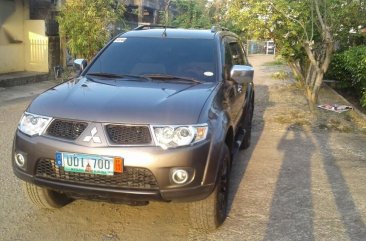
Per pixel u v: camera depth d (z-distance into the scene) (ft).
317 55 36.86
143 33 18.33
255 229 14.06
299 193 17.24
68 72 47.24
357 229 14.23
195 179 11.93
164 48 17.08
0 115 29.78
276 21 34.73
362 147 24.38
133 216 14.73
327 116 32.37
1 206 15.12
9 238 12.98
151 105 12.51
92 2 47.21
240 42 23.26
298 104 37.91
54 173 12.32
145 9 105.70
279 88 48.65
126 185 11.81
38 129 12.43
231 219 14.73
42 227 13.75
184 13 93.86
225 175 13.97
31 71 49.88
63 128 12.23
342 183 18.51
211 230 13.76
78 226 13.93
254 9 33.42
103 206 15.38
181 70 16.01
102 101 12.78
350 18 34.60
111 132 11.89
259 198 16.62
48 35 49.78
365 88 35.60
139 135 11.80
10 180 17.56
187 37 17.72
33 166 12.37
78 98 13.07
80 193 12.05
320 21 32.55
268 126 29.32
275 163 21.13
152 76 15.57
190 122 12.06
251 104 23.81
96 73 16.05
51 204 14.61
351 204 16.25
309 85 35.60
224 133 13.23
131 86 14.35
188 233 13.70
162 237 13.41
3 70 46.85
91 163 11.73
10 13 47.14
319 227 14.32
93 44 47.01
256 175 19.29
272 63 90.43
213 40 17.52
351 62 38.91
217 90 14.56
